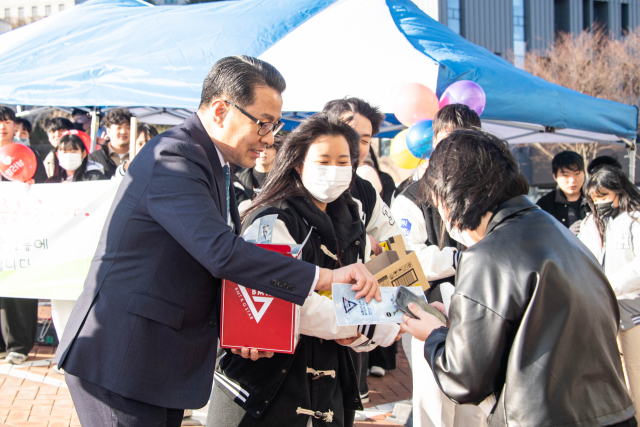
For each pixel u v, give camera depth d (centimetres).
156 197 167
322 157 201
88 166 477
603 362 138
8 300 451
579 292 138
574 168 482
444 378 142
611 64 2303
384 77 422
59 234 344
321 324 192
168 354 170
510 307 134
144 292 168
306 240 193
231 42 460
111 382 164
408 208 279
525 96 475
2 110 506
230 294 184
